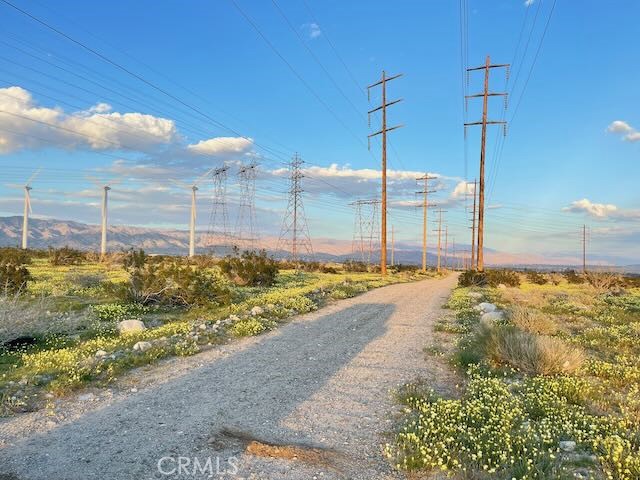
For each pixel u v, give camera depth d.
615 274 43.50
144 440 5.93
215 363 10.34
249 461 5.37
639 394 8.25
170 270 20.28
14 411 7.00
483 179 43.62
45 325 13.09
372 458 5.62
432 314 20.89
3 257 37.38
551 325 15.84
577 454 5.59
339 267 81.12
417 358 11.61
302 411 7.30
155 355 10.59
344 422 6.88
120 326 14.49
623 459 5.14
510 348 10.43
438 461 5.21
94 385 8.41
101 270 38.53
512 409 6.90
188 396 7.88
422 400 7.61
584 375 9.79
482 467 5.21
